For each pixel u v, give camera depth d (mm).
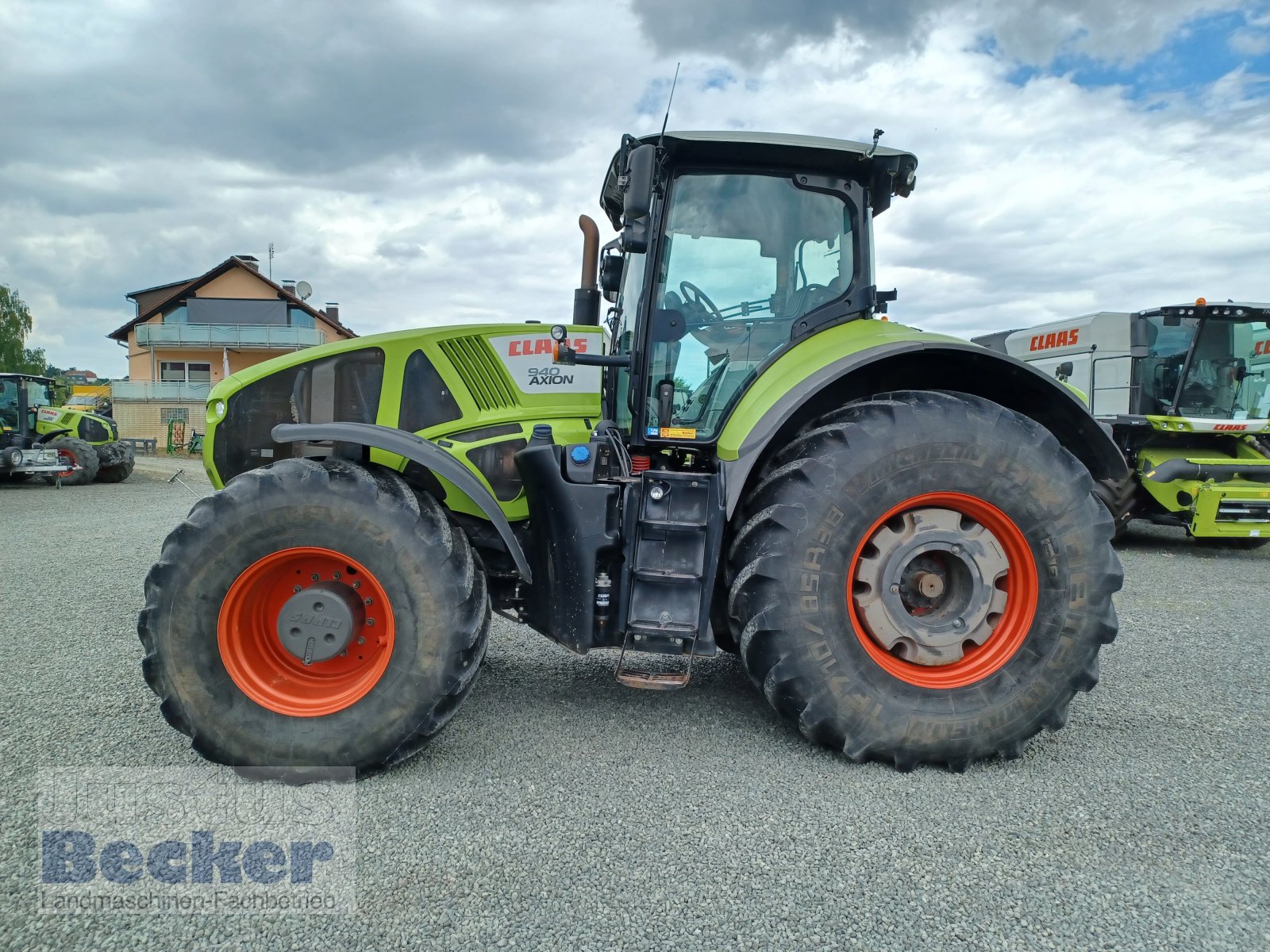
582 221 3707
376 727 2461
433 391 3156
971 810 2340
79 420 14953
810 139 2938
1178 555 7762
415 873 1967
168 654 2457
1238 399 8227
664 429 2994
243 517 2471
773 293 3061
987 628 2719
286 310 36625
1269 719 3117
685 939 1734
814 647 2580
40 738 2785
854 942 1736
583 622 2717
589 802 2344
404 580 2480
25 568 6176
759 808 2326
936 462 2631
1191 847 2145
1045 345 9883
